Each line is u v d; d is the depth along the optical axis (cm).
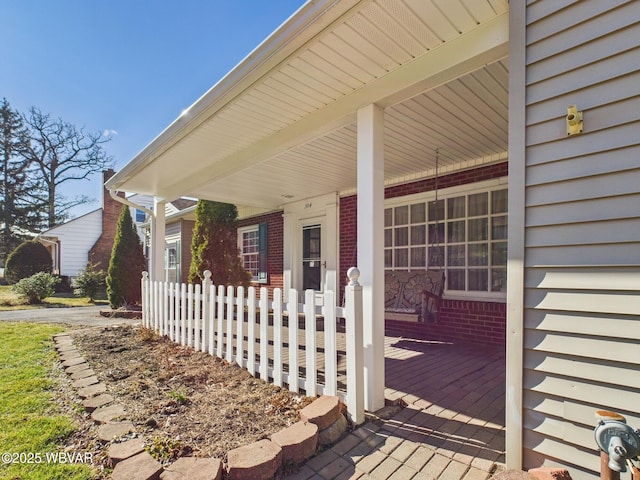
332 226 695
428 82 251
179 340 465
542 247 183
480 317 484
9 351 427
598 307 165
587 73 171
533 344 183
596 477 162
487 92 303
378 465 197
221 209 815
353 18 211
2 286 1609
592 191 169
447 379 335
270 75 269
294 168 533
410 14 208
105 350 428
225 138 392
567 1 178
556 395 175
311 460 202
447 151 458
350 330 248
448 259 523
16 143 2281
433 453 208
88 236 1794
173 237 1248
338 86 284
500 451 209
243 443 209
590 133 170
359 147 286
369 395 263
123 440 211
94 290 1203
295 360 287
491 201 482
